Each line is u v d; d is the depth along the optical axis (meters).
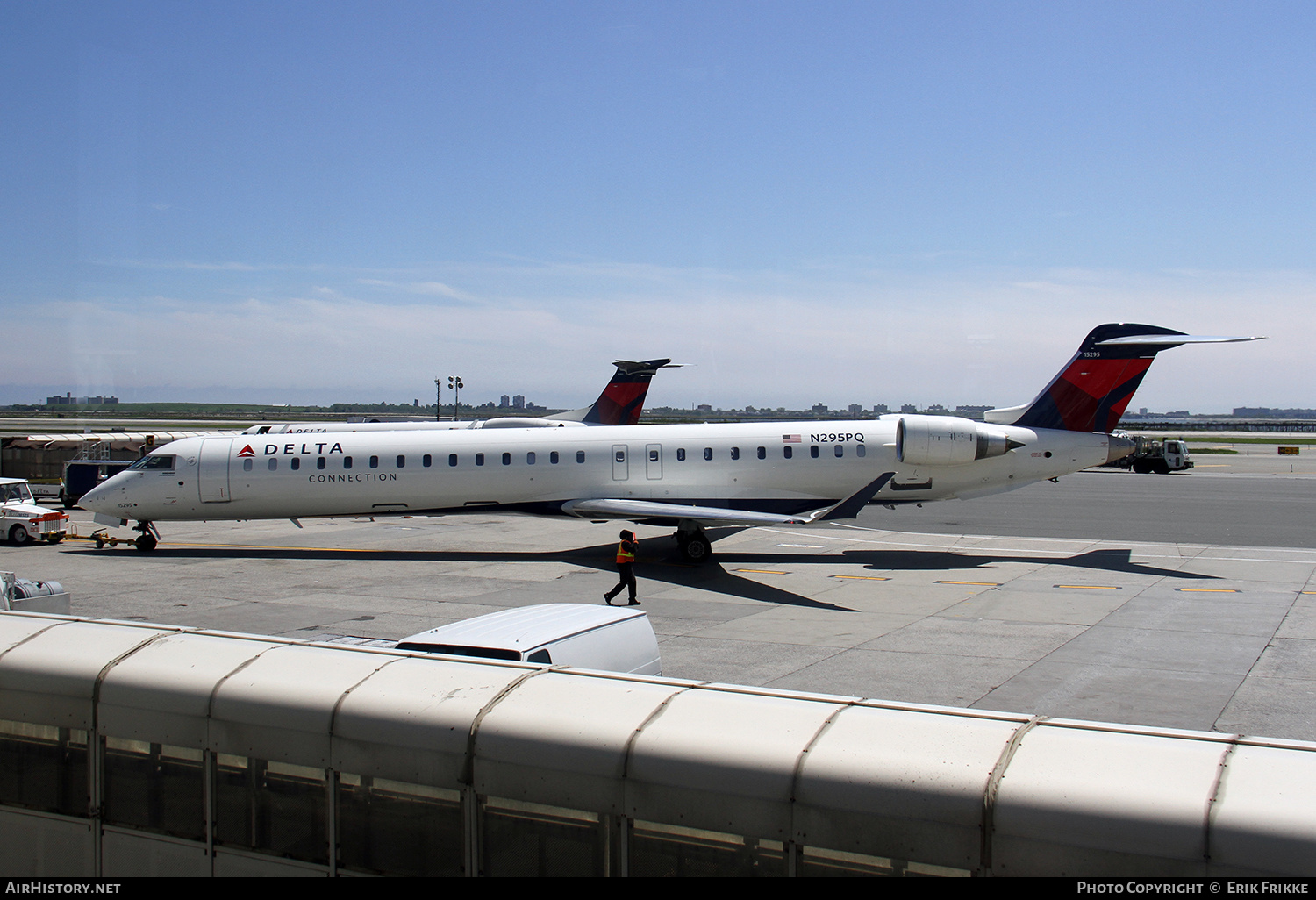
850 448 26.80
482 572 23.97
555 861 5.66
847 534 32.16
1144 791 4.62
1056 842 4.66
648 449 26.56
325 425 48.94
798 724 5.50
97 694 6.85
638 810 5.46
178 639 7.28
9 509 29.30
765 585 22.27
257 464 26.31
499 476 26.33
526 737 5.70
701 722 5.60
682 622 18.22
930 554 27.31
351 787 6.14
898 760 5.07
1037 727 5.32
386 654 6.88
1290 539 30.55
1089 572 24.08
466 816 5.83
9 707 7.15
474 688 6.21
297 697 6.30
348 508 26.59
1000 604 19.95
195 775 6.60
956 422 26.19
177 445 26.62
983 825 4.79
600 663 10.60
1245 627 17.53
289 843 6.32
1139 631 17.31
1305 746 5.00
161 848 6.70
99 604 19.67
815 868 5.13
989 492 27.33
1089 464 27.03
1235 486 54.09
